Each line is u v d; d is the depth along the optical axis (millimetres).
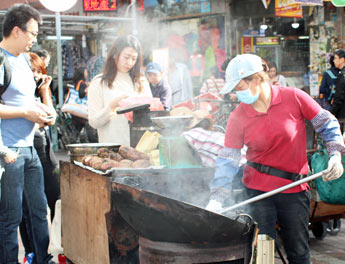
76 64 11242
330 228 5031
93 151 3744
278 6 8938
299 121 2871
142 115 3904
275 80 7855
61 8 7602
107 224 3178
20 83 3537
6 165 3471
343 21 11109
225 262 2641
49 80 4027
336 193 4273
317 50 11383
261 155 2922
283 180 2895
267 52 11602
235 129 2979
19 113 3459
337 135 2850
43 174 4195
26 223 3926
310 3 6734
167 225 2562
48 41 11039
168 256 2662
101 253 3311
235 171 3029
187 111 4137
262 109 2877
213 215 2479
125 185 2619
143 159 3455
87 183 3459
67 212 3871
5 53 3514
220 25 11680
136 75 4281
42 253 3854
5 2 9312
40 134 4250
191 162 3301
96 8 9484
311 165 4441
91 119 4164
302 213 2930
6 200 3508
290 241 2977
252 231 2600
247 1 11312
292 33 11516
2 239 3541
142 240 2795
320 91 8453
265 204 2936
